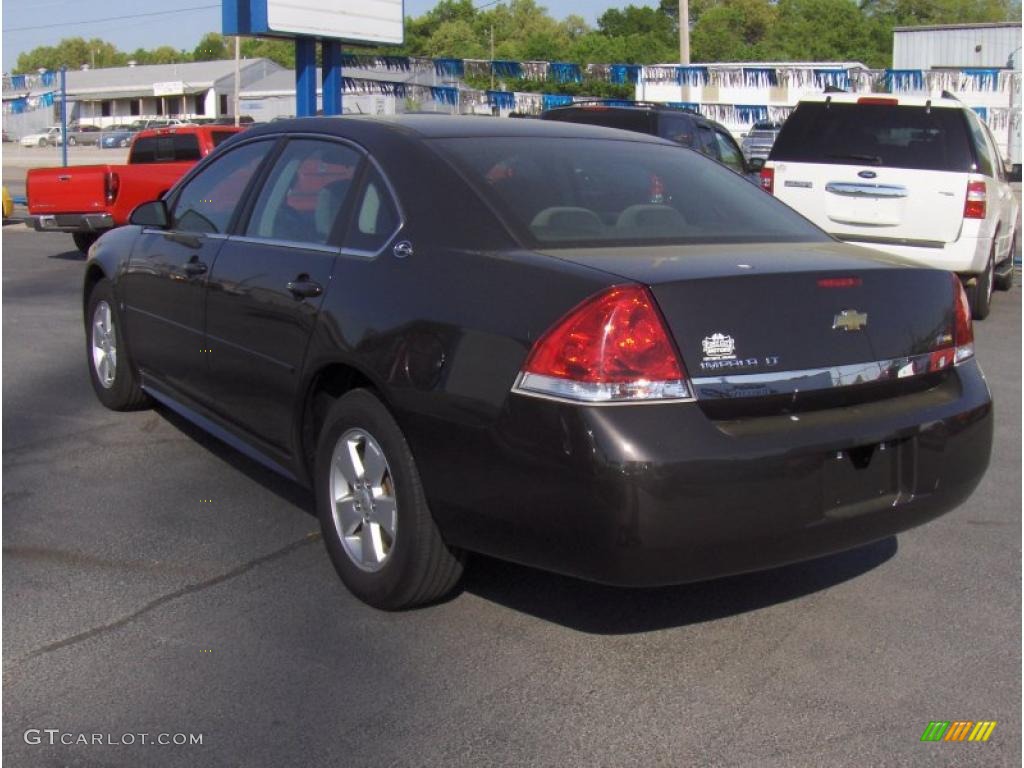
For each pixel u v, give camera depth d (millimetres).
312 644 3781
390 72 19734
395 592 3869
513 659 3695
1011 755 3184
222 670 3605
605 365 3236
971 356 4082
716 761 3131
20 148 52719
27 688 3488
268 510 5031
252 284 4625
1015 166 11469
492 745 3201
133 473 5523
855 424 3537
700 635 3889
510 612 4031
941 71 18547
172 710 3367
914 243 9844
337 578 4312
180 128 16062
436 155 4168
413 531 3752
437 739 3229
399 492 3781
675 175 4609
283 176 4828
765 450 3324
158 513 4980
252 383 4680
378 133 4418
